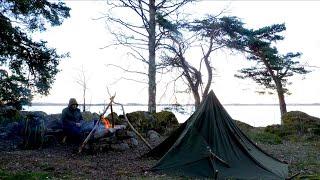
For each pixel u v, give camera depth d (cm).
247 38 2634
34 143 1234
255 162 962
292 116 2083
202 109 1038
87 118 1608
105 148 1212
